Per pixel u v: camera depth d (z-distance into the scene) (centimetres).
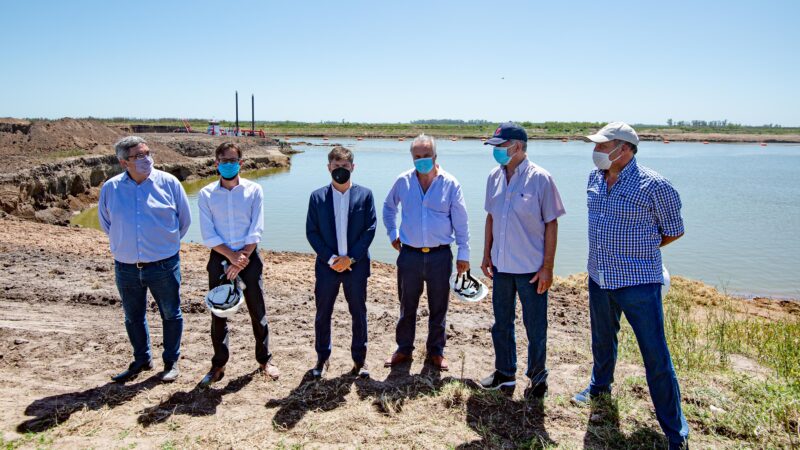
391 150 5809
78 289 715
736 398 445
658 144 8888
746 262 1331
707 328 714
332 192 471
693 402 434
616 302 400
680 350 577
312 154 5241
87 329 579
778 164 4638
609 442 379
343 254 469
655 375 369
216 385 458
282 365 501
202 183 3020
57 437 371
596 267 401
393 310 700
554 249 427
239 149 456
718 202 2355
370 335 592
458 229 491
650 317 371
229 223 459
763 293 1098
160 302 466
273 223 1711
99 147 2644
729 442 378
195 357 518
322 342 480
